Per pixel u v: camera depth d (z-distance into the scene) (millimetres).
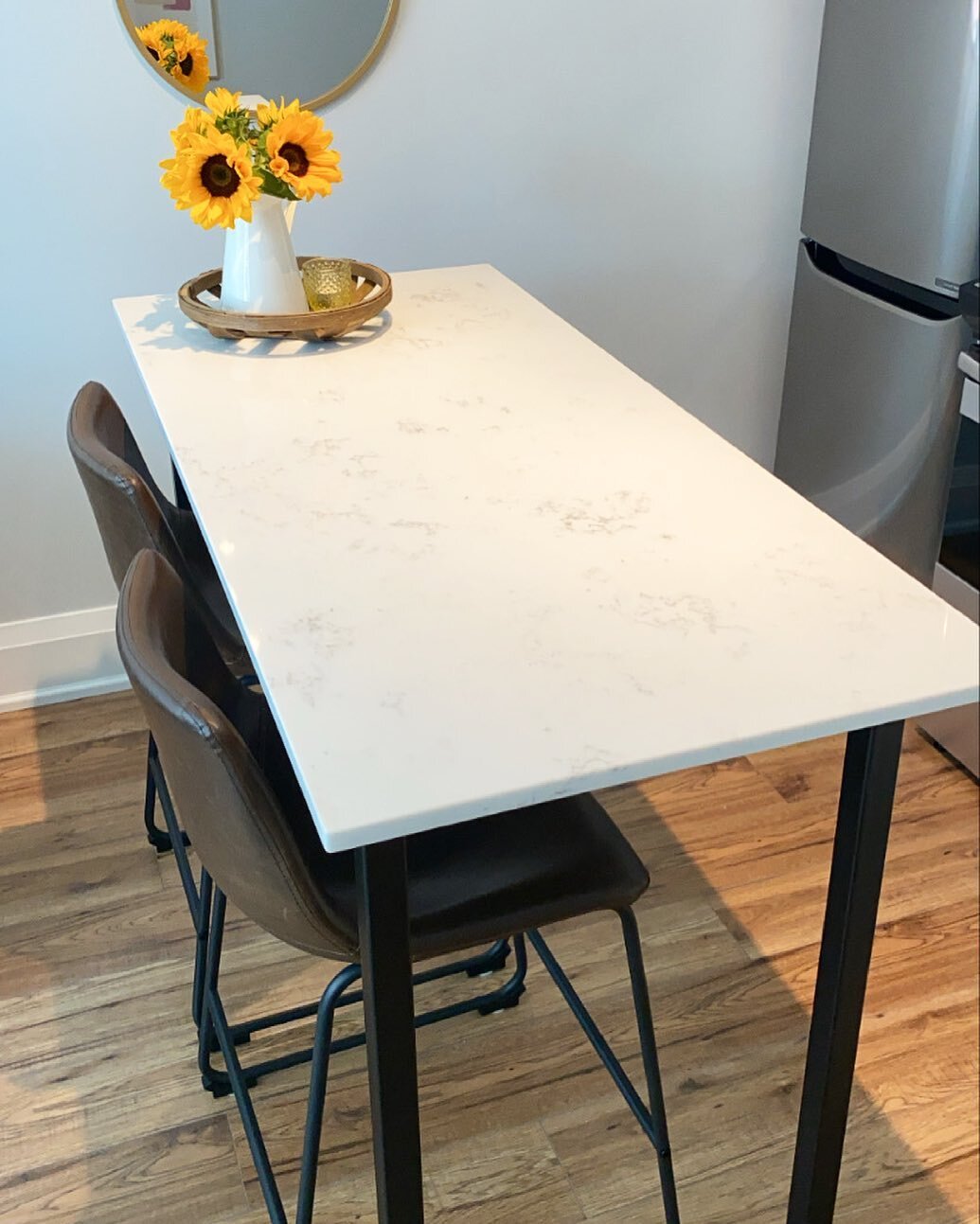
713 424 3098
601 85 2623
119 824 2379
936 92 2229
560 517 1410
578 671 1134
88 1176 1728
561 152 2662
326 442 1585
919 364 2420
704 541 1363
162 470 2713
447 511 1418
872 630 1204
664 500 1455
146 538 1531
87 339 2523
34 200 2369
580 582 1278
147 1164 1744
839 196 2617
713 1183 1721
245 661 1815
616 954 2092
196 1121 1808
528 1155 1759
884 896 2211
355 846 970
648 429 1648
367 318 1921
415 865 1376
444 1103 1832
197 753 1075
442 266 2697
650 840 2344
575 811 1449
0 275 2408
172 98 2363
